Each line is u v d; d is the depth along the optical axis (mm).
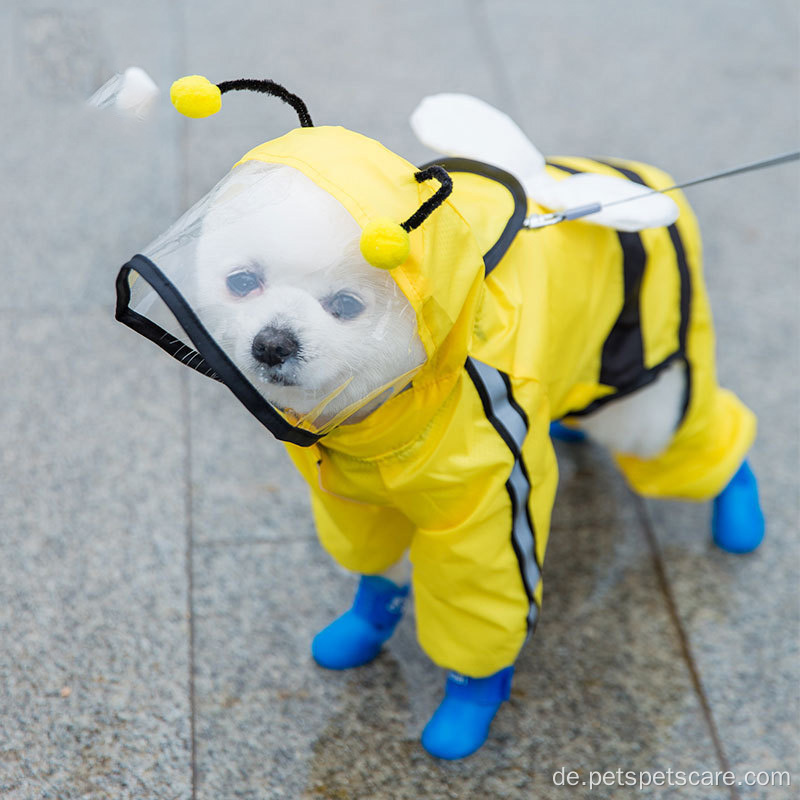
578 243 841
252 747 923
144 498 1050
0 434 1080
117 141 1362
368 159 716
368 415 758
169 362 1146
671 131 1457
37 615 975
